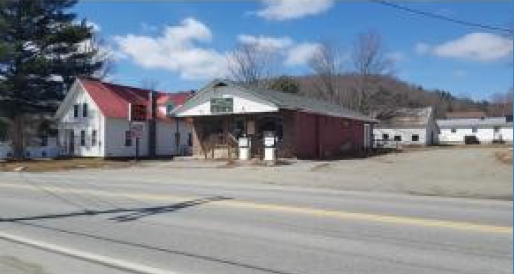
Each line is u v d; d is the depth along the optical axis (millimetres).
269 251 8422
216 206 13344
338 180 22078
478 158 34625
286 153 36250
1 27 42281
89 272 7336
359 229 10141
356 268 7398
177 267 7562
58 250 8680
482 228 10211
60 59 46375
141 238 9523
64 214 12461
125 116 45125
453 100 155500
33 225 11047
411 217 11570
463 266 7449
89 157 44375
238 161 33281
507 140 91188
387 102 76688
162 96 52656
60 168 34344
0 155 48344
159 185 20078
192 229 10281
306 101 42562
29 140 48625
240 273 7234
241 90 36125
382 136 81875
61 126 47062
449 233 9734
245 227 10414
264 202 14172
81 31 45688
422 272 7176
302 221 11047
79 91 45938
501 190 18406
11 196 16359
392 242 8992
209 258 8039
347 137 46062
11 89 43094
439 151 49031
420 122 80250
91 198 15430
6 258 8164
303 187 19891
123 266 7641
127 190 17734
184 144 51188
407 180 21875
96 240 9422
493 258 7879
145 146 47281
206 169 29438
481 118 103562
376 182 21234
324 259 7898
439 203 14617
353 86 75188
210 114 37406
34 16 44375
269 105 34844
